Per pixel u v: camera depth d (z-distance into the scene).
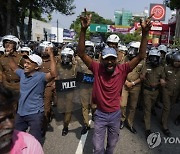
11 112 1.48
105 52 3.59
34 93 3.88
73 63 5.52
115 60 3.63
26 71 3.89
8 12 24.47
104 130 3.88
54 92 5.64
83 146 5.01
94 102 3.91
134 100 5.84
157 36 31.16
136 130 6.04
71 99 5.49
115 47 5.43
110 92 3.75
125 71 3.79
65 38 38.47
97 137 3.85
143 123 6.57
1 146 1.48
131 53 5.81
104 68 3.72
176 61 5.75
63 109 5.50
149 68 5.61
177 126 6.49
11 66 4.83
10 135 1.50
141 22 3.62
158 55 5.49
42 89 3.97
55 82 5.42
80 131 5.78
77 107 5.63
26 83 3.90
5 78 4.89
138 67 5.68
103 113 3.82
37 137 3.90
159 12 27.30
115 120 3.84
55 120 6.50
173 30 30.69
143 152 4.87
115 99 3.80
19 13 31.47
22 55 4.98
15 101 1.49
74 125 6.16
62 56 5.39
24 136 1.64
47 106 5.44
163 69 5.65
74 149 4.87
